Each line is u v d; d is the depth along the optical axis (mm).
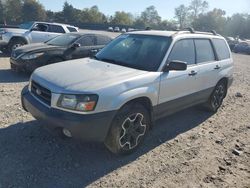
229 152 4898
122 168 4105
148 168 4168
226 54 6910
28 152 4277
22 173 3775
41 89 4176
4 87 7719
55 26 14914
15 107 6059
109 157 4352
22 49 9328
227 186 3916
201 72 5727
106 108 3895
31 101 4277
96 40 10531
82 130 3777
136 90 4234
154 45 5121
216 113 6922
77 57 9766
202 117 6531
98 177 3852
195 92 5707
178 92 5160
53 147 4469
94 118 3812
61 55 9391
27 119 5434
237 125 6250
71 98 3803
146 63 4832
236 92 9469
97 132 3900
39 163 4031
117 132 4117
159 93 4699
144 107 4582
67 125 3764
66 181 3701
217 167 4371
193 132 5617
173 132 5523
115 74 4359
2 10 86062
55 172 3867
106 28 72188
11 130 4922
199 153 4762
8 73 9578
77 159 4219
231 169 4348
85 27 71312
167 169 4184
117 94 3992
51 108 3941
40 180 3670
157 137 5223
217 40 6637
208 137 5449
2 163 3943
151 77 4527
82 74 4285
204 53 6035
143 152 4613
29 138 4680
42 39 14406
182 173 4121
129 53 5160
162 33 5414
